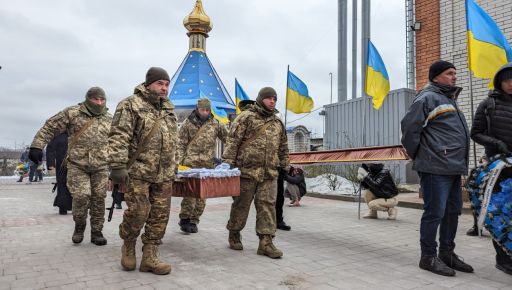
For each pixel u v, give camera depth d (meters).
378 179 7.78
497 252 4.27
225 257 4.75
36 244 5.34
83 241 5.54
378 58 10.63
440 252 4.38
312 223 7.32
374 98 10.66
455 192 4.32
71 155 5.19
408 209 9.29
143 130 3.98
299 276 4.00
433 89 4.28
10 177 23.31
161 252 4.97
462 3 9.48
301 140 30.83
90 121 5.28
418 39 10.38
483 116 4.29
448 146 4.10
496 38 7.23
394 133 14.23
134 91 4.09
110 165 3.81
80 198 5.18
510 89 4.10
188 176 4.50
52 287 3.58
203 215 8.16
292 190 9.87
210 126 6.29
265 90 4.91
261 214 4.83
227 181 4.69
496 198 3.97
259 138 4.84
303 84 12.25
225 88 19.09
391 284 3.78
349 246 5.42
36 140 4.97
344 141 16.28
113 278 3.87
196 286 3.66
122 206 9.66
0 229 6.45
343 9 21.84
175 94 17.88
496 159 4.04
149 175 3.97
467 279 3.96
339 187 12.79
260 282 3.80
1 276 3.91
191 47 19.69
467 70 9.30
